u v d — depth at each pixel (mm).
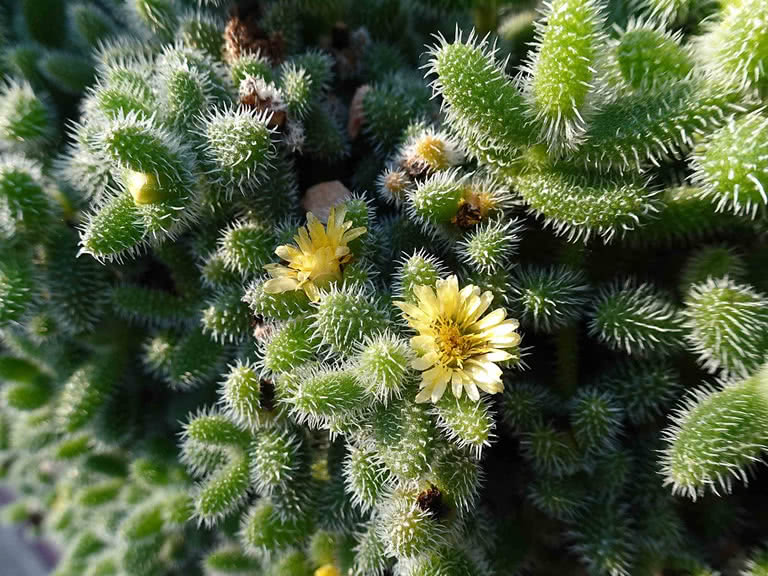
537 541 95
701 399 74
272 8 101
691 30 86
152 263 108
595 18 69
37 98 101
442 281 74
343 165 106
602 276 89
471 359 73
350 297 75
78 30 110
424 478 74
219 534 106
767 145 67
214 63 97
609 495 86
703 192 77
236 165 81
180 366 95
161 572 114
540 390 86
